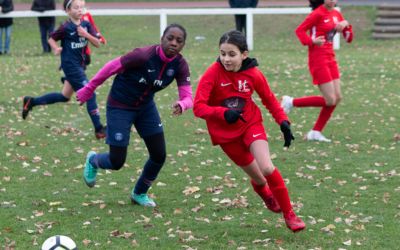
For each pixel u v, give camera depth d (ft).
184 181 37.96
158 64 30.60
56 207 33.50
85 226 30.73
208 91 28.99
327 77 46.06
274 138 47.96
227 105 29.40
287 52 88.74
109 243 28.71
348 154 43.57
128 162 41.68
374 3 121.49
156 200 34.73
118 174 39.27
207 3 135.23
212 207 33.47
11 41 101.35
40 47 96.58
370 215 32.14
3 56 85.92
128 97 31.48
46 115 54.70
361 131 49.90
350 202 34.06
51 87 65.46
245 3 93.25
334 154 43.57
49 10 88.74
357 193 35.42
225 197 35.01
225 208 33.27
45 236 29.50
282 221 31.32
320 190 36.14
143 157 42.88
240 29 94.07
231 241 28.73
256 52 88.22
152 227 30.60
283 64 77.00
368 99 60.64
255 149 28.84
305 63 77.77
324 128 50.93
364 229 30.17
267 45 96.99
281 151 44.42
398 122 52.60
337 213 32.40
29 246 28.37
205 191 36.06
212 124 29.76
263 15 116.26
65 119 53.57
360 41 99.71
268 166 28.35
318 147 45.44
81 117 54.34
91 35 46.14
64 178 38.58
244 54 28.73
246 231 30.01
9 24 88.58
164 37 30.09
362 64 77.15
